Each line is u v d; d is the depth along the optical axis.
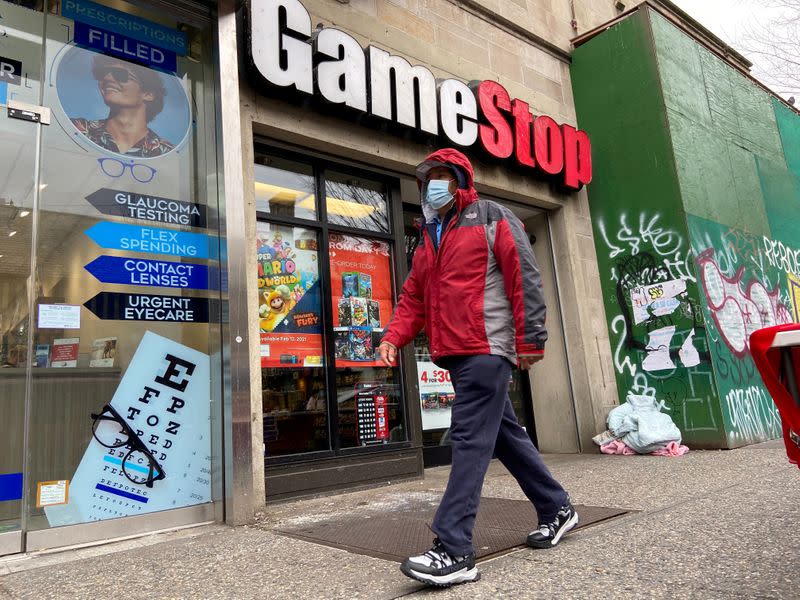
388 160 4.89
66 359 2.87
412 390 4.82
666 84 6.41
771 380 1.58
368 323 4.78
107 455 2.92
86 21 3.22
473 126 5.41
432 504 3.50
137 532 2.94
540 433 6.55
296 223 4.46
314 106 4.42
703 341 5.75
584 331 6.31
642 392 6.17
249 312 3.81
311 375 4.34
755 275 7.00
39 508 2.69
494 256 2.22
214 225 3.48
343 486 4.19
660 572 1.95
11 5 2.99
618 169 6.60
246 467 3.21
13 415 2.68
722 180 6.90
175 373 3.21
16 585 2.20
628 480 3.97
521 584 1.92
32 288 2.82
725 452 5.26
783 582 1.78
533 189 6.17
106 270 3.06
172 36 3.53
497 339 2.14
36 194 2.91
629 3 8.55
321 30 4.41
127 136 3.26
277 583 2.08
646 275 6.26
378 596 1.88
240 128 3.74
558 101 6.89
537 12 6.90
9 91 2.92
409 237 6.11
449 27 5.78
